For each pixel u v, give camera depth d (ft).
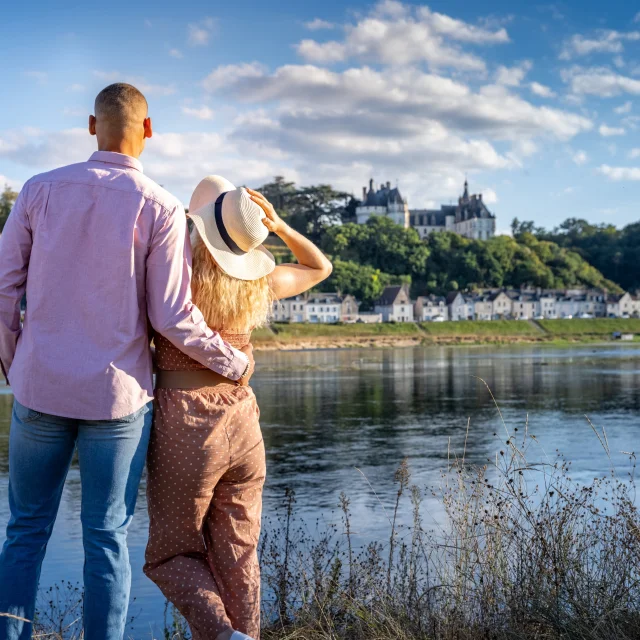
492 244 576.61
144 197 9.21
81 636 14.05
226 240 9.96
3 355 9.39
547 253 618.03
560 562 12.91
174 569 9.90
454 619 12.42
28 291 9.11
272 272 10.95
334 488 48.70
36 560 9.37
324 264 11.55
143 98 9.87
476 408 102.78
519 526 13.92
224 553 10.16
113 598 9.18
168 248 9.25
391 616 12.89
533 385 141.49
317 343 382.63
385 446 68.59
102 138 9.64
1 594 9.09
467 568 13.65
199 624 9.73
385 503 41.86
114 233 9.05
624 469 50.39
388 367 208.54
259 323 10.55
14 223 9.14
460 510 15.02
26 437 9.15
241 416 9.99
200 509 9.86
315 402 113.70
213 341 9.40
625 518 14.56
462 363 224.33
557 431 77.15
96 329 9.03
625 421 85.71
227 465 9.88
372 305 494.59
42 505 9.43
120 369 9.05
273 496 46.21
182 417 9.64
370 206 654.94
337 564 15.67
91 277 9.03
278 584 15.69
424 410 100.99
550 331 456.04
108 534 9.21
